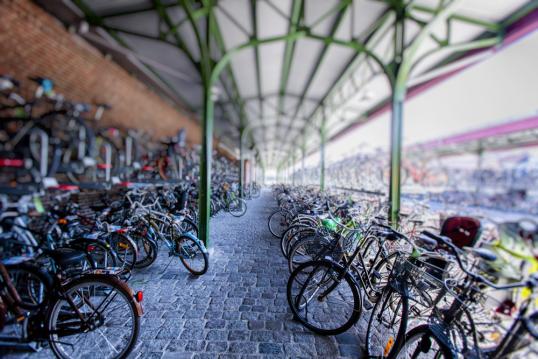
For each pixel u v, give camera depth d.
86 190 4.57
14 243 2.42
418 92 6.20
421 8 4.20
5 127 2.98
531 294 1.26
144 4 3.99
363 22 4.82
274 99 9.71
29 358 1.96
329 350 2.09
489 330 1.39
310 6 4.50
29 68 3.51
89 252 2.79
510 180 6.43
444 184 7.78
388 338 2.18
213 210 8.20
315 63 6.66
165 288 3.10
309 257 3.34
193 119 10.45
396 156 4.41
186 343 2.12
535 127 5.23
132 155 5.01
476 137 6.43
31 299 2.07
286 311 2.63
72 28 4.11
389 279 2.06
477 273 1.61
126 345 1.90
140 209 4.01
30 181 2.74
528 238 1.49
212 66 4.76
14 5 3.31
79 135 3.27
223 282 3.29
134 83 6.04
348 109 9.44
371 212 4.16
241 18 4.64
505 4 3.85
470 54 4.82
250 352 2.04
